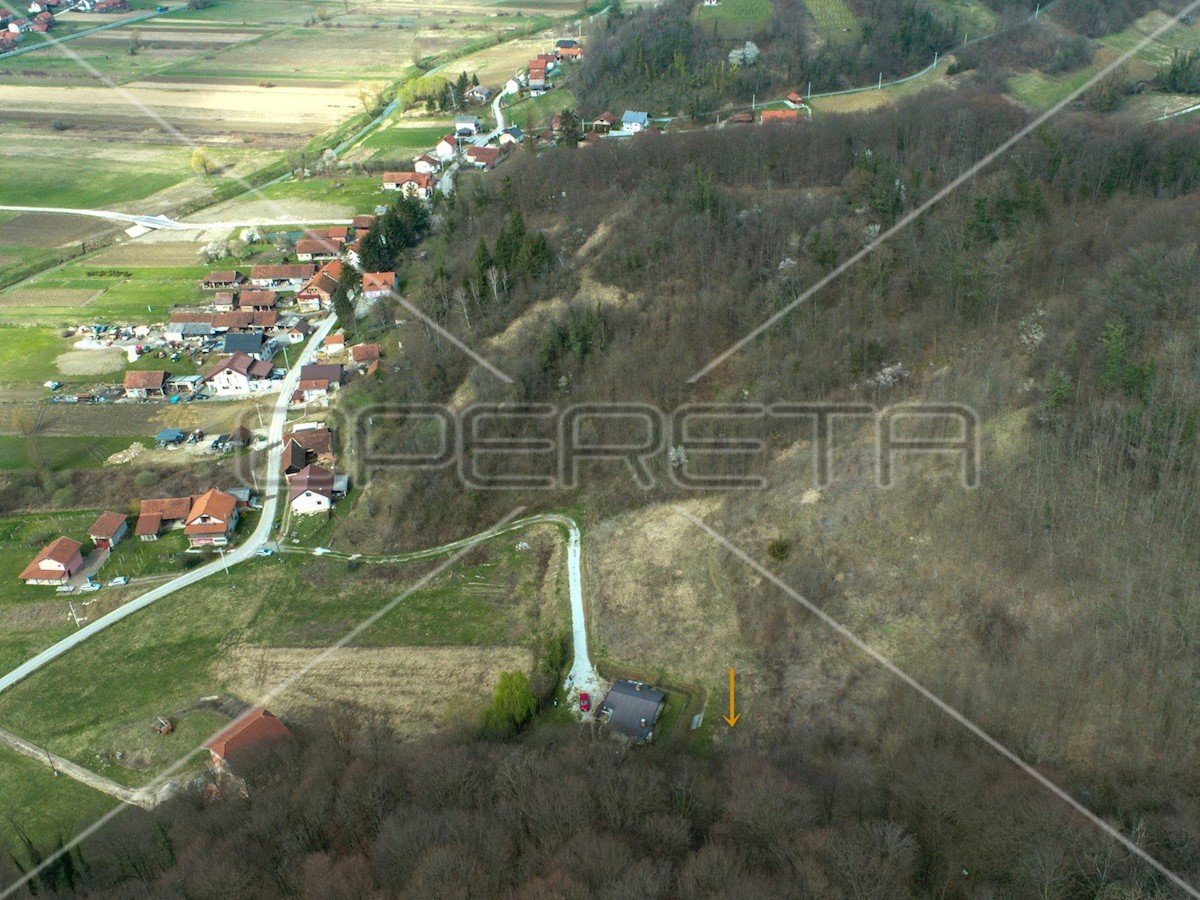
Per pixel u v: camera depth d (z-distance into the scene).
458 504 113.19
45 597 104.50
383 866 63.50
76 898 66.19
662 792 68.31
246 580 105.88
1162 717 71.25
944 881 63.09
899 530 94.00
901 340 111.75
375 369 134.50
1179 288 98.19
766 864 62.09
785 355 115.25
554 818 65.69
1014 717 74.62
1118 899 58.12
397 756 77.06
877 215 129.88
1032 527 87.00
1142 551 81.50
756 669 87.31
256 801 72.19
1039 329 105.69
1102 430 89.94
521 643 94.38
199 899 62.91
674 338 120.69
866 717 79.69
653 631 93.50
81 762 84.25
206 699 90.00
